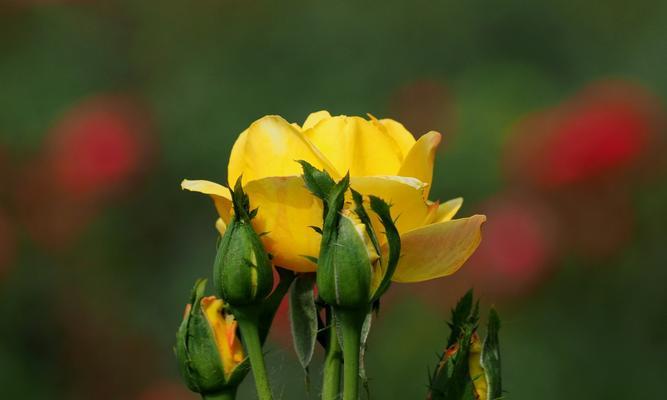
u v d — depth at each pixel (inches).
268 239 78.5
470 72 302.2
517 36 321.7
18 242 280.4
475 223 77.9
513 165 262.1
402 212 78.0
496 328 79.2
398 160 80.7
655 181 255.9
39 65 307.1
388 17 318.3
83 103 300.2
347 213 74.9
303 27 318.7
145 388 275.4
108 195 288.0
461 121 272.1
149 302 284.8
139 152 290.0
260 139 79.4
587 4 325.1
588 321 253.0
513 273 249.0
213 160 298.5
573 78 320.2
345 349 75.8
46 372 274.5
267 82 313.3
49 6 313.1
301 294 79.9
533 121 265.1
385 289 74.9
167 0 328.2
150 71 319.0
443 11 319.3
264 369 79.2
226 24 323.3
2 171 283.7
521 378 247.3
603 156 252.7
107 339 278.4
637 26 321.7
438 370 79.7
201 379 80.5
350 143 79.4
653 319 253.4
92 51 315.6
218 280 78.1
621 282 255.8
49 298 279.4
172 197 293.3
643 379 251.3
